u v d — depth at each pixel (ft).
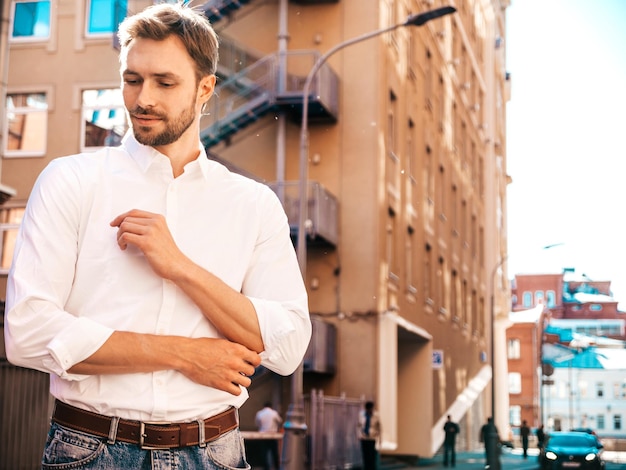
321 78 80.94
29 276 6.73
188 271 6.82
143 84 6.86
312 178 84.64
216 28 85.51
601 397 297.53
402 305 95.14
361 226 83.61
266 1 85.46
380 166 84.89
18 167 80.38
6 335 6.69
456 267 134.62
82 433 6.79
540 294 380.99
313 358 75.97
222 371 6.85
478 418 157.58
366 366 81.87
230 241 7.34
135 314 6.84
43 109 81.00
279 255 7.65
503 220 210.18
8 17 43.50
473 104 162.50
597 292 385.09
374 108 84.43
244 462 7.47
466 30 152.66
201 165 7.23
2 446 44.47
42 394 46.11
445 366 122.62
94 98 80.64
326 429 70.79
